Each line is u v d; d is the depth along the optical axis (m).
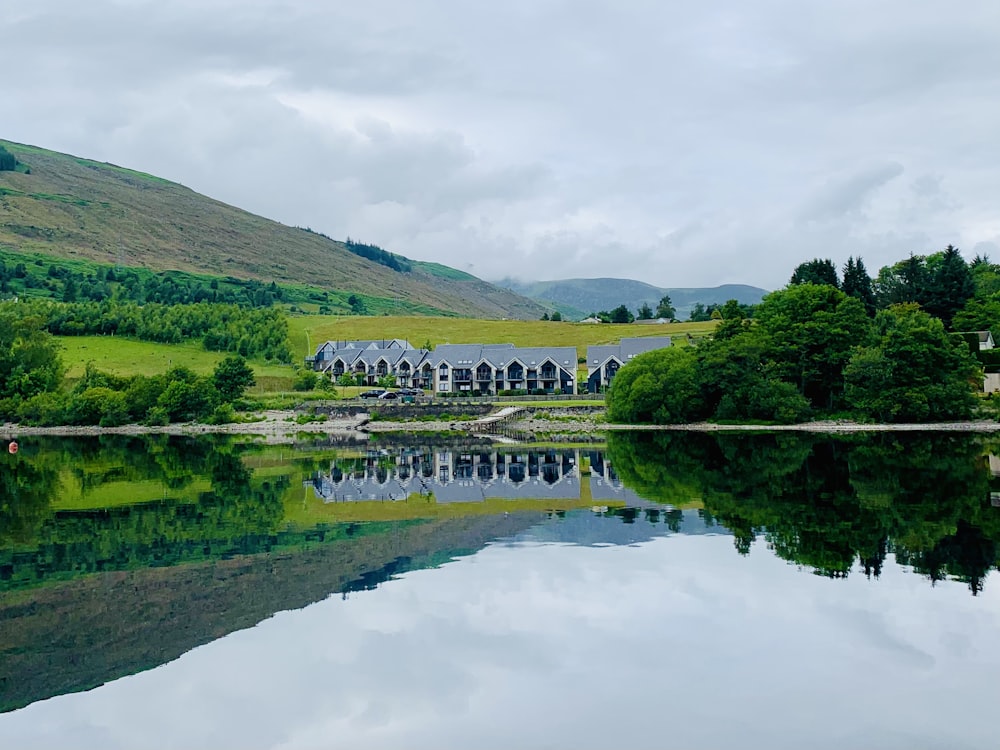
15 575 39.28
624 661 27.17
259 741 22.52
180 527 50.75
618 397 134.75
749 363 127.56
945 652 27.25
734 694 24.62
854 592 33.53
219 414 156.88
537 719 23.38
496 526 48.69
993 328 158.38
